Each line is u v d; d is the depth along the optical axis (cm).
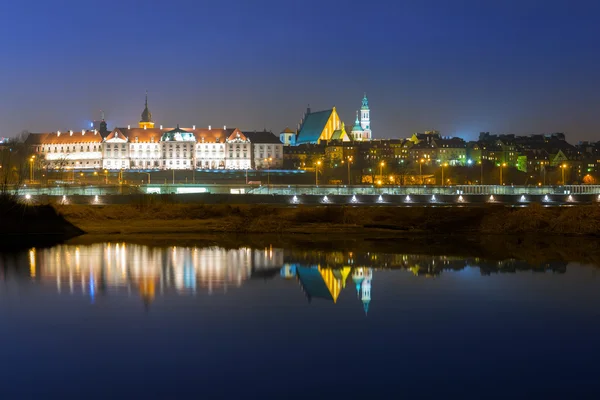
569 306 7150
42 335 6094
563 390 4872
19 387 4934
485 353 5612
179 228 15188
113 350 5675
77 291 7944
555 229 14375
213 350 5678
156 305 7206
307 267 9744
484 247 12206
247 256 10969
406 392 4838
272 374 5156
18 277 8862
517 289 8031
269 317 6694
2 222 14650
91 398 4753
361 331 6197
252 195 18388
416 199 18738
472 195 19012
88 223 15275
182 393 4828
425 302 7319
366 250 11744
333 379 5062
